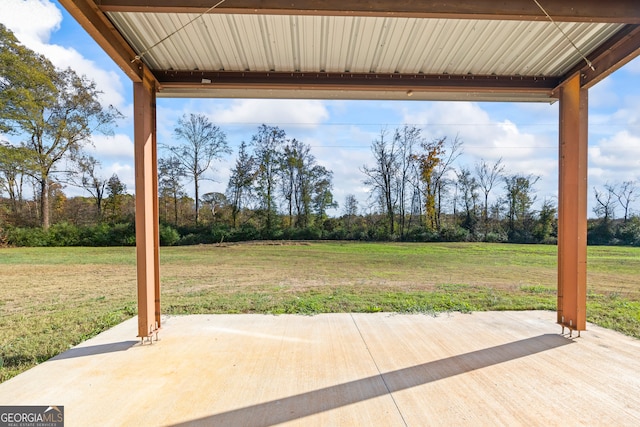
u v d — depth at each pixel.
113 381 2.58
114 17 2.74
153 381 2.58
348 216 20.03
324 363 2.92
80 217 18.95
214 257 12.97
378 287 7.42
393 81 3.87
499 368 2.79
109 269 10.57
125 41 3.06
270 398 2.31
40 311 5.45
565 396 2.31
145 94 3.48
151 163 3.68
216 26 2.92
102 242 17.34
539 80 3.93
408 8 2.37
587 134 3.57
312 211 20.27
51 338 3.95
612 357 3.01
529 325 4.05
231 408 2.17
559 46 3.26
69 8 2.24
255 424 1.99
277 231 18.98
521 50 3.33
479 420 2.02
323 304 5.48
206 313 4.85
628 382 2.52
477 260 12.31
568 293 3.71
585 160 3.57
